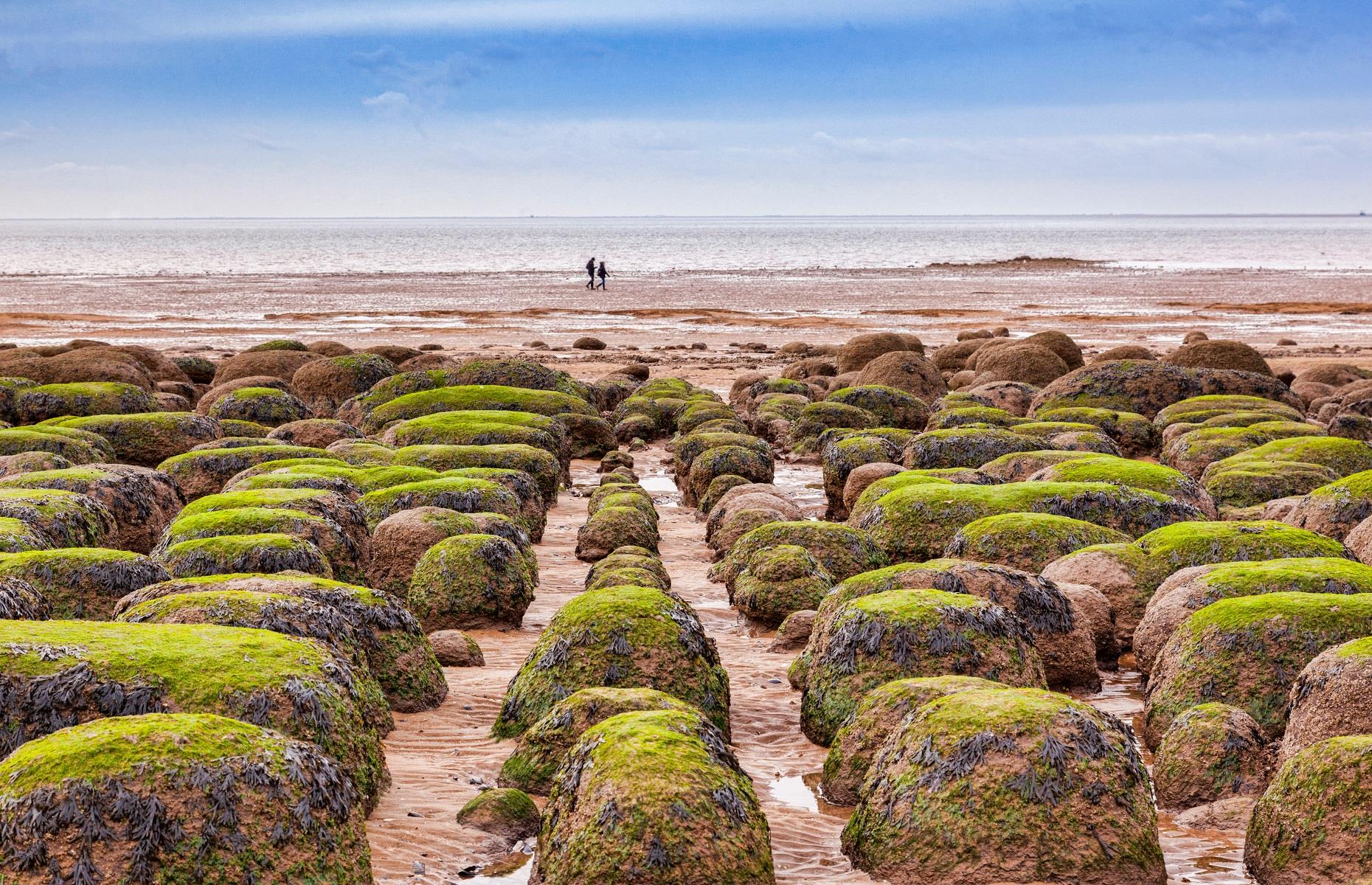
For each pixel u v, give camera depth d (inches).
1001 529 553.9
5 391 1059.9
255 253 6407.5
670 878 254.2
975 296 3171.8
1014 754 282.7
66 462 743.1
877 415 1174.3
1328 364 1464.1
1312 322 2463.1
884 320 2502.5
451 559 517.0
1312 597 396.2
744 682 446.9
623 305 2856.8
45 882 219.1
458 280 3757.4
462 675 446.6
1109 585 500.4
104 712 279.1
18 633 298.2
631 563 582.9
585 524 720.3
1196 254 6648.6
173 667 291.7
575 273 4220.0
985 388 1237.1
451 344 2015.3
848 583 446.9
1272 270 4719.5
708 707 378.0
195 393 1360.7
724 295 3193.9
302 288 3378.4
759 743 387.9
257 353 1424.7
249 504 571.2
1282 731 369.4
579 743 287.7
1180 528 532.1
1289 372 1472.7
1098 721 293.7
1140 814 282.7
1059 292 3346.5
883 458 814.5
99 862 222.2
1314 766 288.4
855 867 291.7
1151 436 1021.8
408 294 3176.7
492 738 374.0
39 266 4768.7
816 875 286.8
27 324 2239.2
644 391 1353.3
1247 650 382.3
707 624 538.6
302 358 1422.2
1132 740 301.0
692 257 5880.9
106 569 431.8
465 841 292.8
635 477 991.6
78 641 297.3
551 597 584.7
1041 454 756.6
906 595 401.4
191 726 244.2
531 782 325.4
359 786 298.2
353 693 316.5
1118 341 2092.8
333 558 528.4
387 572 561.6
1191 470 870.4
